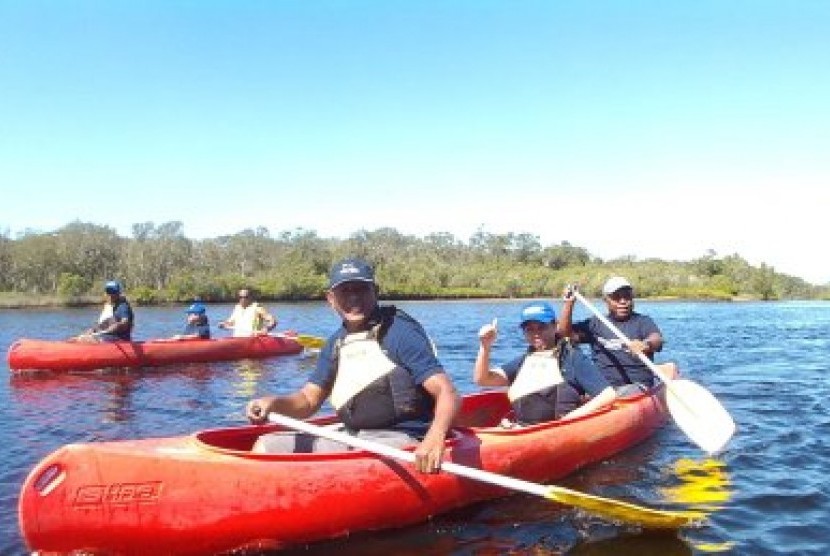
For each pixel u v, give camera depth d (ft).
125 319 41.45
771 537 14.11
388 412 14.56
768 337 67.72
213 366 43.11
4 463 19.93
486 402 21.86
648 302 198.80
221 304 165.89
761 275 222.69
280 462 13.24
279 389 34.35
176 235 214.28
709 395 21.22
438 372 14.32
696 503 16.28
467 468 14.19
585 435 18.76
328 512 13.52
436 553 13.34
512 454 16.49
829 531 14.38
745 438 22.66
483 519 15.07
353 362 14.67
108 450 12.32
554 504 16.06
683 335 70.69
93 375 38.65
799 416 26.43
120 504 12.20
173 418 26.89
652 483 17.85
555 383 19.34
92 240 196.95
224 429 15.23
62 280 166.91
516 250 279.69
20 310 133.80
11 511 15.55
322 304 164.14
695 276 225.15
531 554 13.35
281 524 13.14
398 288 192.03
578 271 222.07
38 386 34.68
